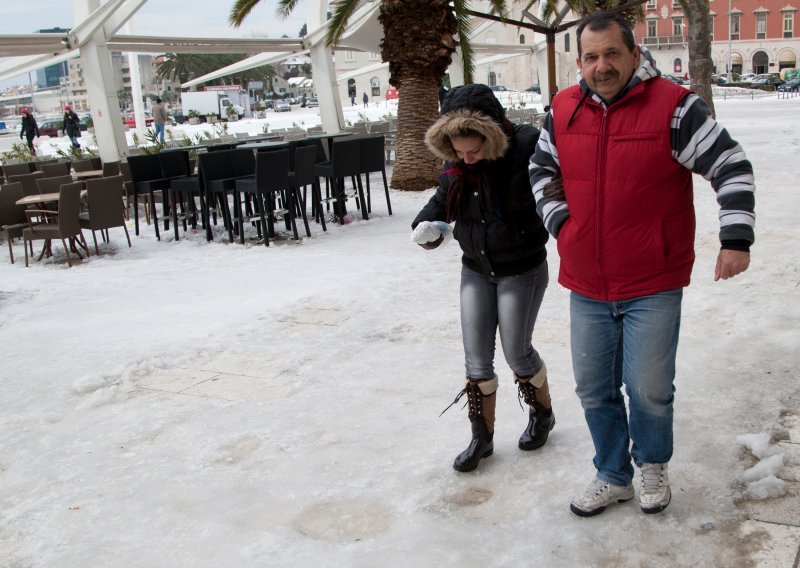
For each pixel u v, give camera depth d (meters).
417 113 13.18
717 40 80.00
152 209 10.25
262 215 9.19
